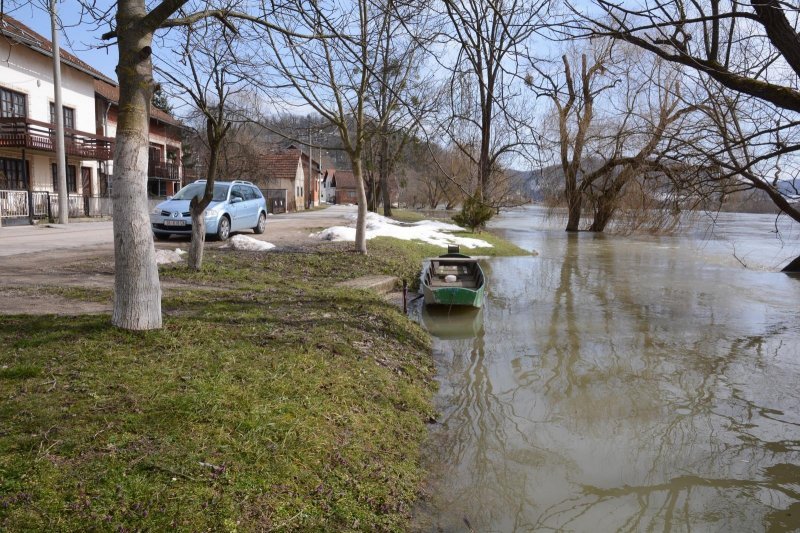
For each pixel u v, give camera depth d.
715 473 5.30
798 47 6.41
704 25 7.68
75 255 12.12
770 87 7.10
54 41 20.88
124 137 5.50
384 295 12.04
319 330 7.26
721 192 9.34
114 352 5.15
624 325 10.91
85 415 3.90
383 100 12.98
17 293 7.70
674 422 6.43
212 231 16.03
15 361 4.76
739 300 13.59
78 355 5.00
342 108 13.68
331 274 12.52
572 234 32.22
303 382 5.29
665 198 10.48
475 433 5.91
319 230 21.56
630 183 12.58
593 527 4.37
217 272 10.77
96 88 31.38
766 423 6.46
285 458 3.99
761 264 20.14
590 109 15.67
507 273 17.48
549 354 8.94
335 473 4.16
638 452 5.67
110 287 8.49
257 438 4.09
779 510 4.72
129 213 5.61
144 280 5.75
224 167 37.34
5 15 6.04
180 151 43.19
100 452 3.52
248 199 18.80
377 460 4.64
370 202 40.00
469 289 11.10
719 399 7.15
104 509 3.07
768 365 8.52
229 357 5.46
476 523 4.29
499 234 32.16
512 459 5.38
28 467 3.25
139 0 5.38
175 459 3.62
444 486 4.79
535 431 6.05
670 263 20.23
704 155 8.55
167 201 16.42
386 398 5.95
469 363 8.37
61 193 21.50
